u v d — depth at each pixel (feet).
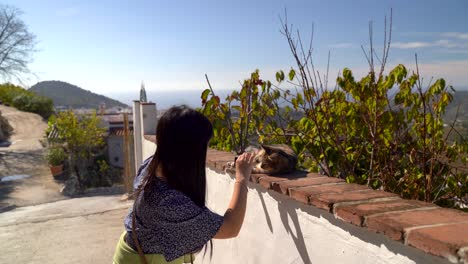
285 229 7.20
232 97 13.89
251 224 8.66
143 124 27.22
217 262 10.96
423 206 5.31
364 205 5.42
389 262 4.75
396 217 4.77
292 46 10.46
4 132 90.79
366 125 11.45
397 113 11.59
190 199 5.22
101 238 22.03
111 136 75.56
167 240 5.20
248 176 6.19
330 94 11.71
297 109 12.47
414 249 4.37
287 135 11.97
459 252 3.65
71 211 31.12
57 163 59.67
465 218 4.69
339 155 11.52
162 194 5.16
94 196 43.55
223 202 10.58
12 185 53.52
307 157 12.86
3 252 20.17
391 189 10.73
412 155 10.79
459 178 11.00
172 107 5.49
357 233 5.32
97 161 68.80
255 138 14.51
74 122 62.23
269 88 13.61
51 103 120.78
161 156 5.30
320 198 5.88
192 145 5.19
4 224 26.35
